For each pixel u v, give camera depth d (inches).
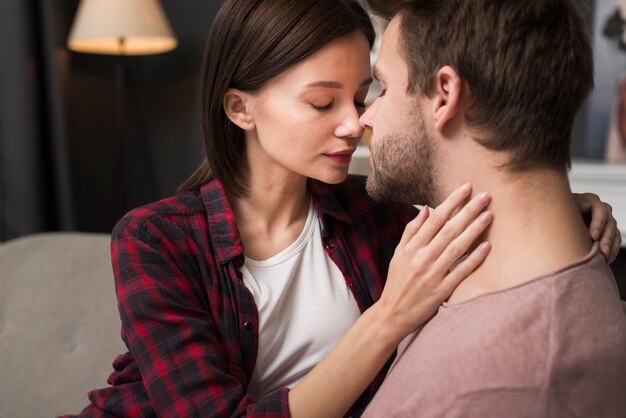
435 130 36.7
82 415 48.8
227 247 48.7
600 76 129.6
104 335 67.1
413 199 39.8
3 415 66.7
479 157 35.7
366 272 53.5
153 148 160.4
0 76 129.2
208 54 49.4
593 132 131.0
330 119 46.4
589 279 33.0
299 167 47.8
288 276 50.6
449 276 37.9
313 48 44.9
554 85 34.3
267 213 51.4
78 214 154.8
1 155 130.5
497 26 34.5
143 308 44.7
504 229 35.5
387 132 38.5
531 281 32.9
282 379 51.0
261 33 46.0
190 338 44.6
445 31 35.6
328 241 53.0
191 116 157.3
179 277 46.6
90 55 154.5
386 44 38.8
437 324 35.8
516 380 30.8
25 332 68.6
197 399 43.7
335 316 51.4
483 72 34.6
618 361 31.6
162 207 49.4
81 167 154.7
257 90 47.2
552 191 34.9
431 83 36.3
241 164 51.0
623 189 121.1
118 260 46.4
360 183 57.2
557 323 31.4
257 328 48.6
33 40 131.3
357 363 41.8
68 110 149.7
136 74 159.0
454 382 32.3
